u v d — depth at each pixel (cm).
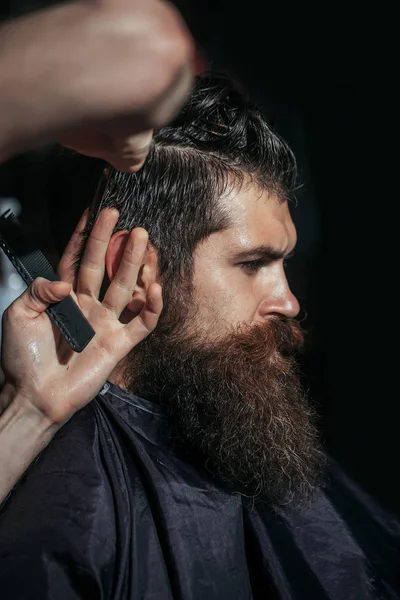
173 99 59
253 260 129
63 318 104
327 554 133
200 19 396
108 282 125
